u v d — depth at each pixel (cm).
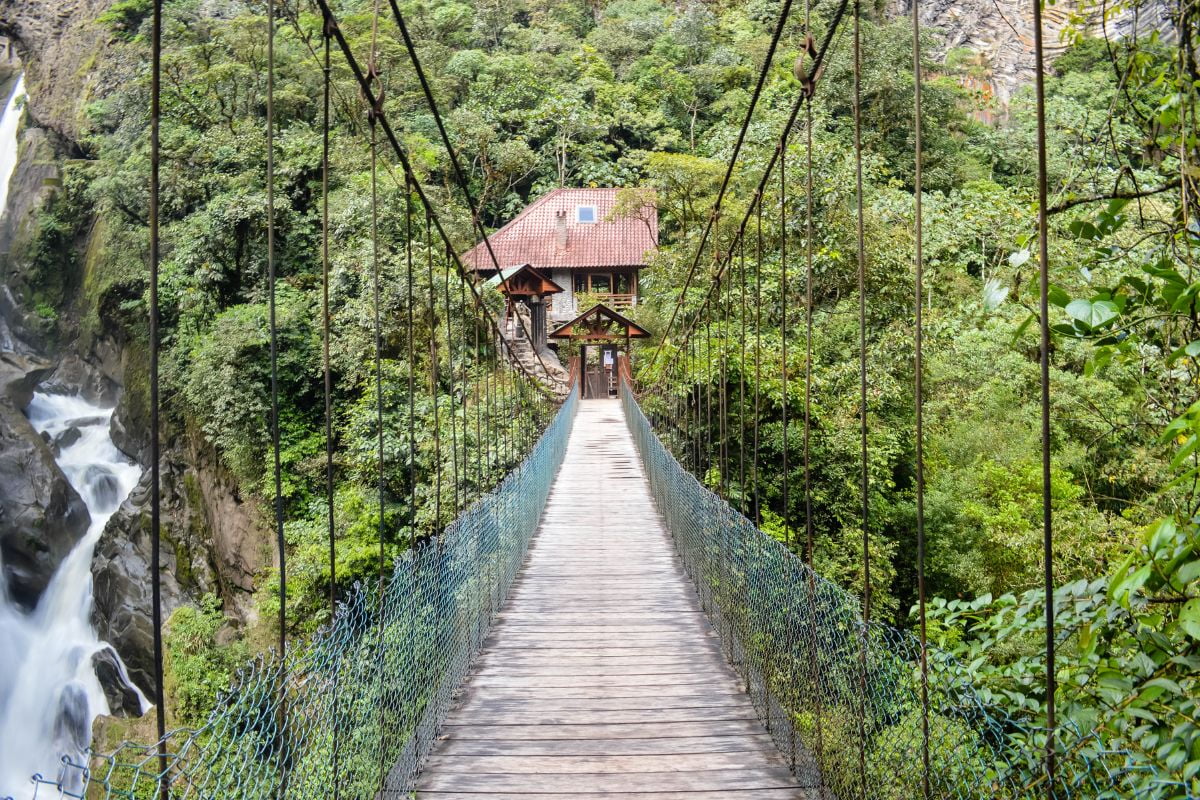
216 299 1605
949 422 1231
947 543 1023
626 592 593
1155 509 435
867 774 248
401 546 1032
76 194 2028
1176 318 198
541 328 2069
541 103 2898
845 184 1363
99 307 1858
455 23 3206
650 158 1688
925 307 1337
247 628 1201
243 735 190
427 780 325
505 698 405
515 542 640
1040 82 154
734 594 449
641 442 1173
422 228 1527
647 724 375
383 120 336
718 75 3020
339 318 1335
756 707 389
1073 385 1047
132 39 2325
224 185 1736
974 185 2084
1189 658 170
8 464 1577
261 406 1358
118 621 1379
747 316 1244
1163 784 142
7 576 1508
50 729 1367
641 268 2341
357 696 257
